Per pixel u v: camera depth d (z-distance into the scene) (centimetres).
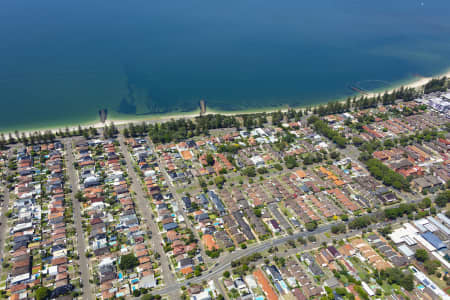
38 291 17000
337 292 17675
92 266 19025
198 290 17625
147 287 17900
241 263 19275
